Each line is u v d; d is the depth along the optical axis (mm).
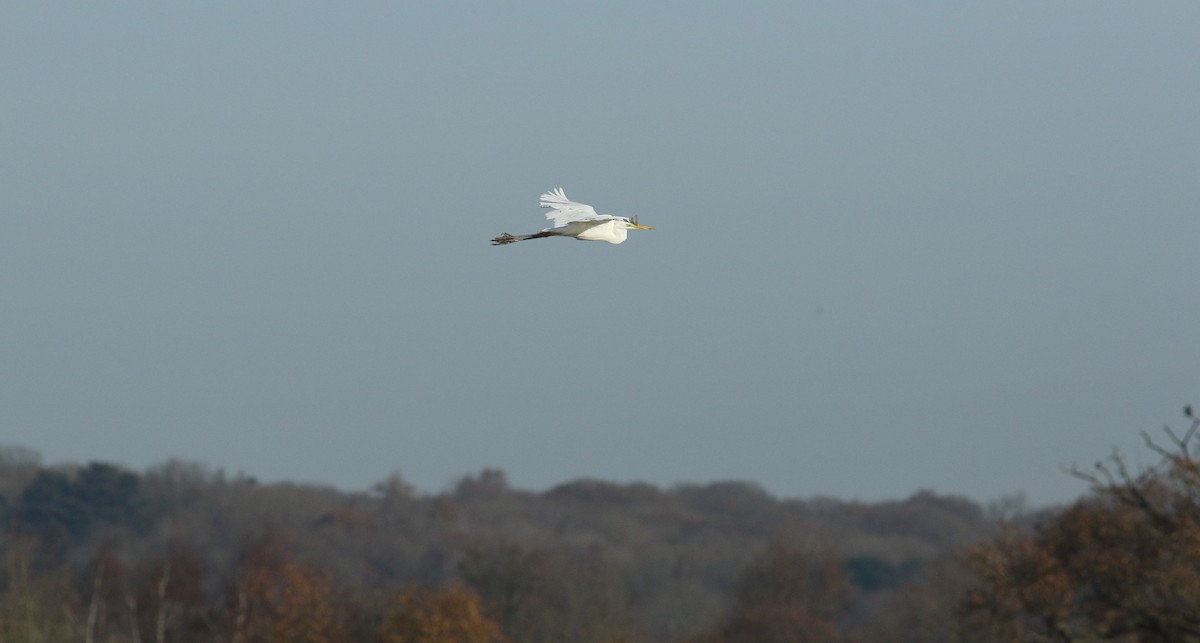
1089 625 119375
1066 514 120375
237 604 176500
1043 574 116312
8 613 141125
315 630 159625
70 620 155125
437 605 164000
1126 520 111875
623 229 80938
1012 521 134000
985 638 133250
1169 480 103562
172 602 194500
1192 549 101250
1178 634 104312
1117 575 110875
